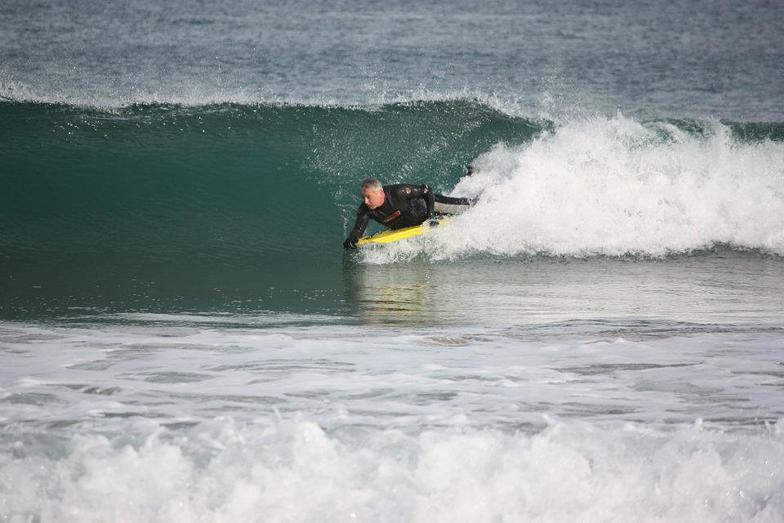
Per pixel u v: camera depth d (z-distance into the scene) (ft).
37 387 66.23
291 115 159.12
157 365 73.41
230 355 77.30
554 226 129.08
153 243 127.44
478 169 145.07
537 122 158.20
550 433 56.18
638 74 274.77
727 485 52.60
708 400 64.39
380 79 251.80
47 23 330.95
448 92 237.25
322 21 362.74
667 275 117.80
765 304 104.01
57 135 153.07
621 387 67.62
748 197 136.56
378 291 108.78
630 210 133.39
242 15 372.99
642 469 53.47
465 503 51.60
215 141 152.87
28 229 129.80
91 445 54.80
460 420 59.26
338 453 54.54
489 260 122.83
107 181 142.72
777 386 67.97
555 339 84.84
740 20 397.80
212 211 137.18
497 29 357.20
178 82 233.96
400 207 121.29
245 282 112.37
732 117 219.82
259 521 50.80
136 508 51.42
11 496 51.62
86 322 91.66
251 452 54.44
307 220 136.26
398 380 69.26
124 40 302.86
